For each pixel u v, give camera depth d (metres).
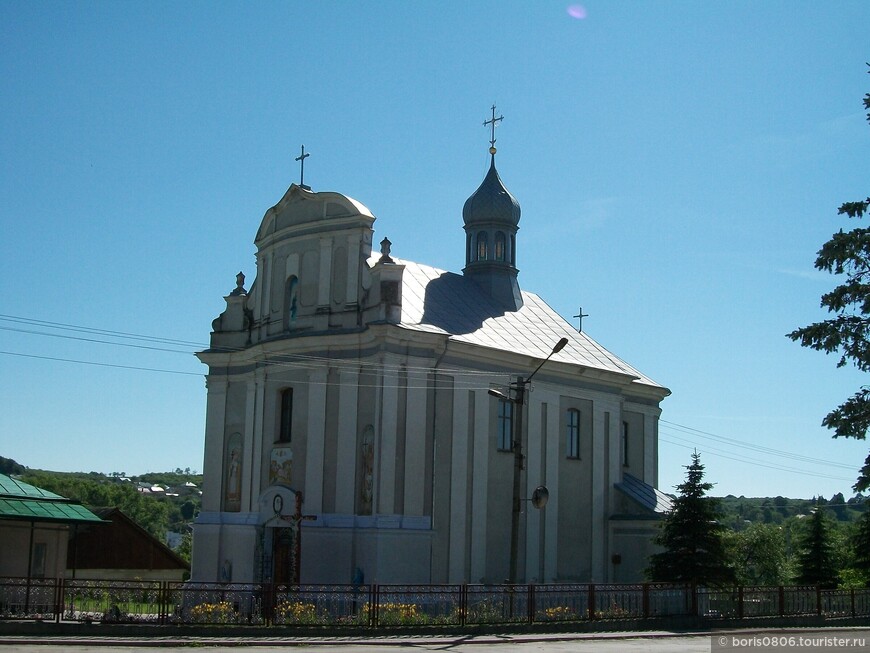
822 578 54.62
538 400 44.34
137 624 27.02
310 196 41.75
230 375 44.78
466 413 40.56
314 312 40.84
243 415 43.97
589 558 45.81
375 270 39.00
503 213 49.75
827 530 55.72
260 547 39.75
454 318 43.41
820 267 27.88
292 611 28.20
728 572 39.53
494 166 50.81
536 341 46.16
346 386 39.00
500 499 41.69
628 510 47.19
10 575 34.88
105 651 22.73
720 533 40.44
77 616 27.86
